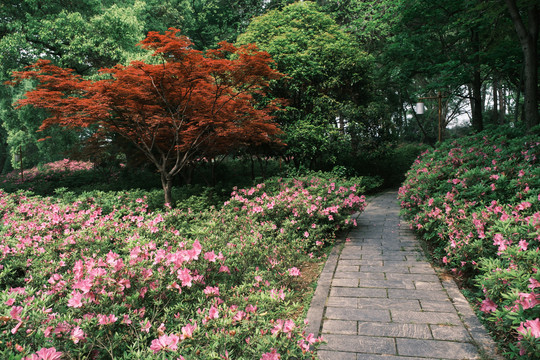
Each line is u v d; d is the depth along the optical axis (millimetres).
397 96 20250
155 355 1779
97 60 12195
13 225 5090
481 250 3182
